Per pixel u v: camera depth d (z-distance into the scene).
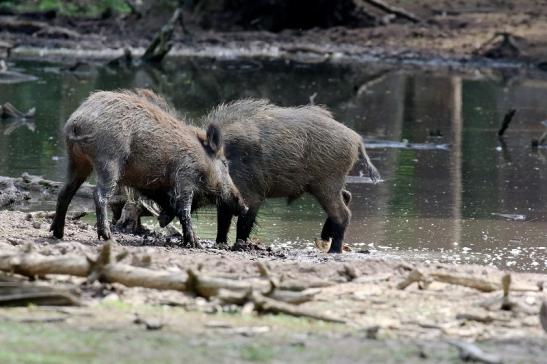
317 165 28.11
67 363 13.09
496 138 48.25
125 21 90.12
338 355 14.12
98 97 24.33
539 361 14.41
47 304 16.11
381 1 88.31
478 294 19.02
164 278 17.42
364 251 27.02
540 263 25.95
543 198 35.22
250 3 90.00
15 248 21.42
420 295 18.66
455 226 30.62
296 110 28.58
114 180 24.05
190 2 91.19
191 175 25.61
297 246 27.83
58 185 33.91
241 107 28.44
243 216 27.67
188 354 13.83
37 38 83.62
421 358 14.14
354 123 51.59
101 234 24.33
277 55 82.56
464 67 78.00
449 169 40.47
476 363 13.98
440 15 89.69
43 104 54.09
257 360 13.69
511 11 89.12
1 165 38.12
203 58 79.75
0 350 13.50
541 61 77.94
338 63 78.75
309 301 17.16
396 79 70.12
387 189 36.34
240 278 18.55
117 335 14.62
